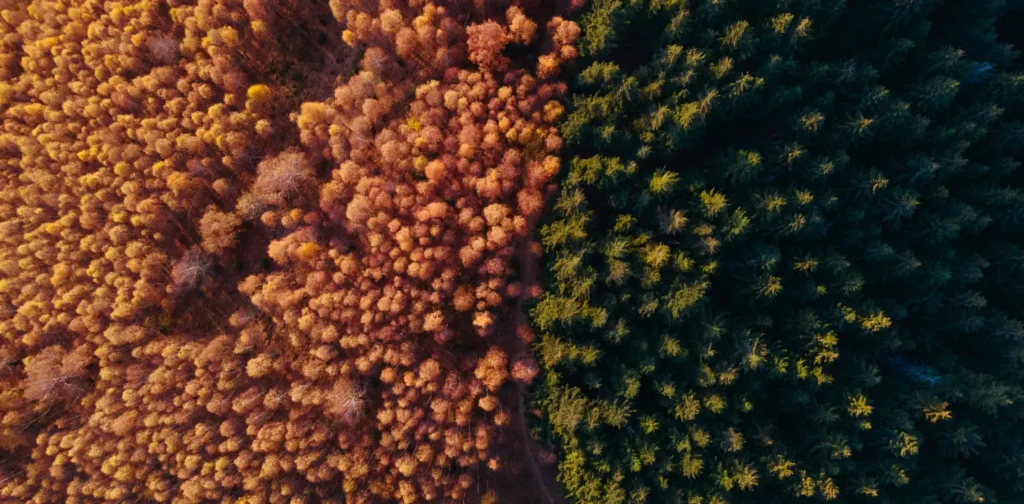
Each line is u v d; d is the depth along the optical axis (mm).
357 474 40438
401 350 39906
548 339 37781
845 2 34500
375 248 40406
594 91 38156
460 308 39531
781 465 35875
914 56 38781
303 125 41938
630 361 37469
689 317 36969
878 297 40000
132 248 43094
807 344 37281
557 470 40469
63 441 42656
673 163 38938
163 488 42375
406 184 40781
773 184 38156
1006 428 39344
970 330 39344
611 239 37312
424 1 40500
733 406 37219
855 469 37312
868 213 38344
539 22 39688
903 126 36688
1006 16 42219
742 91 34750
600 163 36281
